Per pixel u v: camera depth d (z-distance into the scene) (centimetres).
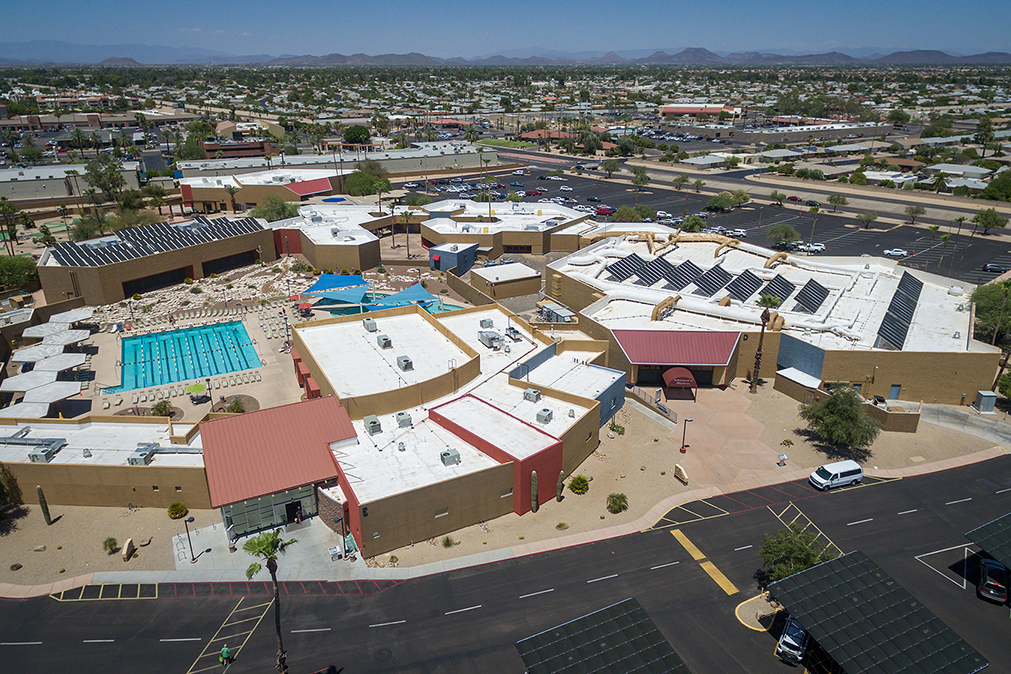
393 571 5253
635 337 8250
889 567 5312
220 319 10312
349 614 4838
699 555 5450
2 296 10975
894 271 10775
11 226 14475
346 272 12062
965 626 4741
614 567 5316
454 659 4469
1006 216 16562
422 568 5291
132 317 10388
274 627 4725
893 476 6494
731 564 5353
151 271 11531
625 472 6581
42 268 10619
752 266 11050
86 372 8575
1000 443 7038
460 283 11569
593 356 8175
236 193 17575
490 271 11544
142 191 17475
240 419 6028
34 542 5531
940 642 4069
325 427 6116
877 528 5762
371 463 5838
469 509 5722
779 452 6906
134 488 5900
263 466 5700
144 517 5856
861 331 8375
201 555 5397
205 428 5891
